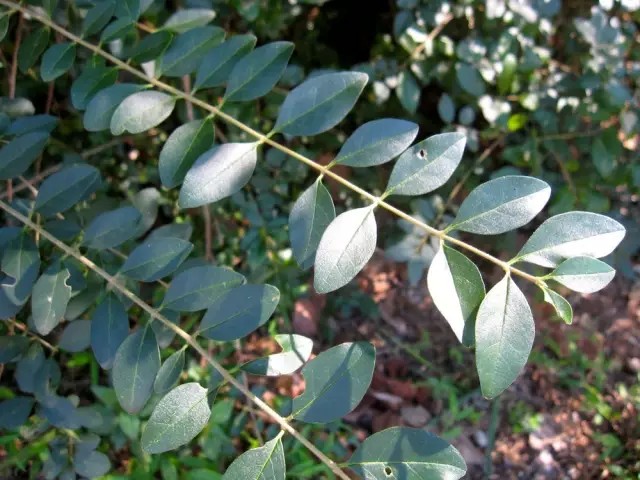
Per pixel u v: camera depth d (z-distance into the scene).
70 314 0.27
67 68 0.26
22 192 0.38
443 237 0.19
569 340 0.55
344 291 0.51
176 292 0.22
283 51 0.24
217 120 0.46
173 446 0.20
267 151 0.46
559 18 0.49
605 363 0.54
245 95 0.24
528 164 0.46
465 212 0.19
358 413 0.51
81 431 0.37
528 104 0.45
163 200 0.47
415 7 0.46
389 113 0.53
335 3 0.57
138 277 0.23
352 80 0.22
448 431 0.49
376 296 0.58
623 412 0.52
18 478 0.41
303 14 0.53
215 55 0.24
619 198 0.57
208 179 0.21
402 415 0.51
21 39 0.39
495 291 0.18
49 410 0.29
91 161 0.46
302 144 0.50
